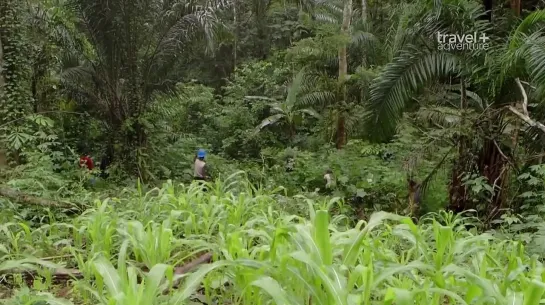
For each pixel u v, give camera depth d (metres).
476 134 6.09
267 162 13.34
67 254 3.50
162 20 10.07
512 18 6.28
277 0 18.95
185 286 1.89
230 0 11.98
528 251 4.03
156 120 10.84
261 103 16.22
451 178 6.63
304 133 15.83
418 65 6.32
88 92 10.31
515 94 6.00
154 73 10.41
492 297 1.78
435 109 6.59
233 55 22.64
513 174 6.14
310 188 9.29
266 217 3.69
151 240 2.80
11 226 4.19
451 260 2.57
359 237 2.07
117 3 9.53
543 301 1.81
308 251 1.98
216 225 3.78
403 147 9.64
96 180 7.98
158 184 9.46
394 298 1.65
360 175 8.94
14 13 8.74
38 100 10.43
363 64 15.55
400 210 7.27
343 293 1.69
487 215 6.00
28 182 5.80
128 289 1.78
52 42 10.09
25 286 2.64
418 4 6.48
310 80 14.79
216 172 10.44
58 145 10.16
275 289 1.68
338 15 15.91
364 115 6.74
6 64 8.64
